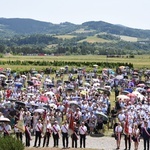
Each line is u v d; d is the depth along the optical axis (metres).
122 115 36.44
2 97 46.75
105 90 54.44
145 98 45.78
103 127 39.84
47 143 32.22
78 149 30.48
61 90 55.28
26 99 42.69
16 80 65.56
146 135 31.91
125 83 65.94
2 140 24.41
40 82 69.00
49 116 36.00
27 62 127.94
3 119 31.06
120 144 34.91
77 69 99.44
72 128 31.20
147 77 77.69
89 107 39.56
